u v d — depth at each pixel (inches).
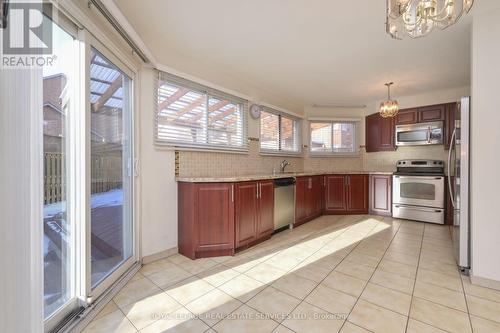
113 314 60.2
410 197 157.0
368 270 85.0
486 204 73.0
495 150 71.7
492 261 72.1
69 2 52.1
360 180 175.9
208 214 97.1
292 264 90.7
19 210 35.1
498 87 70.9
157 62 92.4
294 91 154.4
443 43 92.6
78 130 58.0
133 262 86.3
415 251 103.4
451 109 147.7
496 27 70.9
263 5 71.0
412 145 166.2
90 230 60.9
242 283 76.0
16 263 34.8
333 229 138.9
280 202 129.6
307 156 191.6
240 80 133.9
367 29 83.4
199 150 110.9
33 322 36.7
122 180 82.3
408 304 63.9
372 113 184.5
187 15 76.1
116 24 64.4
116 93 77.7
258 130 148.3
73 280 58.5
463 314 59.3
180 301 66.1
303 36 88.6
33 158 37.0
